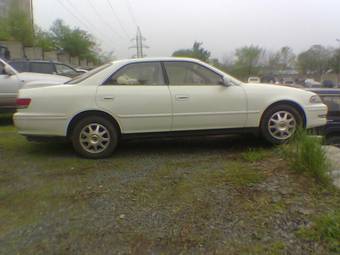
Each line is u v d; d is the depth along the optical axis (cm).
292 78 5797
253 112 516
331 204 323
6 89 776
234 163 448
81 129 478
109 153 488
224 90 508
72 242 273
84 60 6009
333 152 461
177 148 538
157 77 498
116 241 274
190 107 496
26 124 475
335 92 716
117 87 483
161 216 312
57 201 345
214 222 300
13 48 3509
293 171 396
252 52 5969
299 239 272
